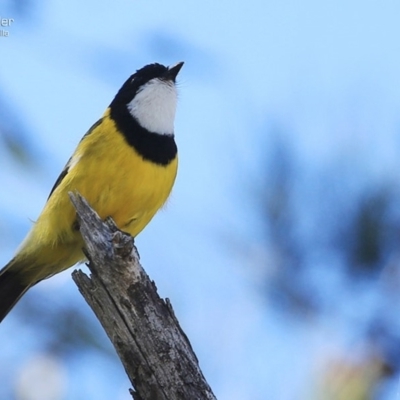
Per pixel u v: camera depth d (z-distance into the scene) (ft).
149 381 19.01
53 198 29.81
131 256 19.54
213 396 18.58
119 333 19.34
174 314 19.35
